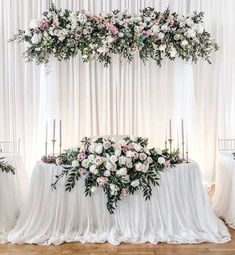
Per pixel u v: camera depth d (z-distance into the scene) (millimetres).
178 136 4051
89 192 2977
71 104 4336
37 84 4371
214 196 3861
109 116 4426
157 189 2998
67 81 4305
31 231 2945
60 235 2941
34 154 4465
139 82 4320
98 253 2693
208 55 4191
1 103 4434
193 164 3084
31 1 4363
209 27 4590
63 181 3008
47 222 3006
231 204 3406
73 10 4371
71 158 3025
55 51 3670
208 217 3043
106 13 3881
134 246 2820
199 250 2742
